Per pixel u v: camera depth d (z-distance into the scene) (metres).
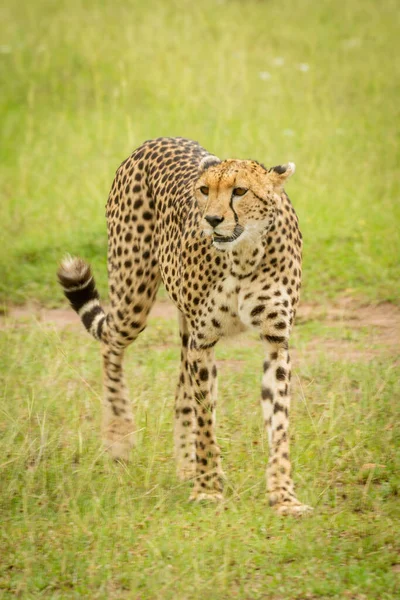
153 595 7.75
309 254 17.02
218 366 13.16
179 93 25.39
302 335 14.20
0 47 30.12
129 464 10.33
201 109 24.12
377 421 10.88
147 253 10.87
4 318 15.62
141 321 11.06
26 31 31.67
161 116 23.78
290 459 10.05
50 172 21.61
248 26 30.62
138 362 13.46
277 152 21.05
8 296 16.55
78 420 11.09
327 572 7.97
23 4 33.97
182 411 10.51
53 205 19.89
